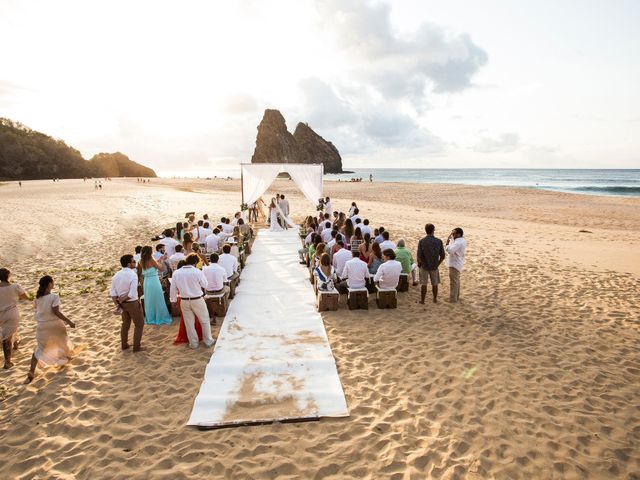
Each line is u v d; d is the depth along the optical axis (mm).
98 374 5332
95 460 3805
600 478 3584
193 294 5789
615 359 5707
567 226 19797
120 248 13328
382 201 31703
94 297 8422
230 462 3746
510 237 15234
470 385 5020
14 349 6055
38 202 28953
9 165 100375
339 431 4172
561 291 8656
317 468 3672
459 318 7160
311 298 8055
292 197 35219
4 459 3828
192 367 5469
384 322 6965
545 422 4324
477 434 4129
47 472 3662
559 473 3637
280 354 5676
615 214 24234
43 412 4543
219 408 4488
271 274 9758
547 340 6293
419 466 3703
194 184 60062
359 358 5691
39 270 10648
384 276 7422
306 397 4684
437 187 45125
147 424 4305
